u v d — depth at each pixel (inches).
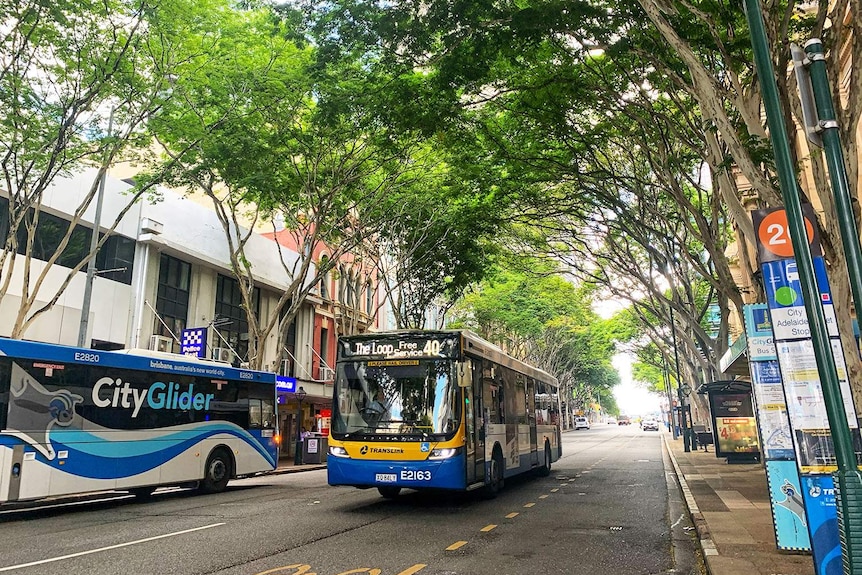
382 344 456.4
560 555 296.5
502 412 544.1
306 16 474.6
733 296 579.2
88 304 709.9
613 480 667.4
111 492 559.5
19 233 736.3
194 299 996.6
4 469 404.5
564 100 549.0
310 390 1198.3
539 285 1656.0
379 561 280.4
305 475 845.2
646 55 418.9
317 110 605.0
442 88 472.1
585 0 432.8
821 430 229.0
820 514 224.7
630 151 665.6
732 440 840.3
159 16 568.1
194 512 445.1
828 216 281.7
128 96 589.3
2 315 692.1
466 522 389.4
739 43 382.6
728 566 253.4
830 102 173.9
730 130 313.1
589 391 3577.8
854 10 281.3
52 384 441.7
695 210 575.2
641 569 271.1
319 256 1306.6
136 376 507.5
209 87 660.1
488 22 422.3
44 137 580.4
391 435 428.5
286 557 287.6
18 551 305.6
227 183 737.6
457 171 741.9
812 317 167.5
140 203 900.6
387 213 954.1
